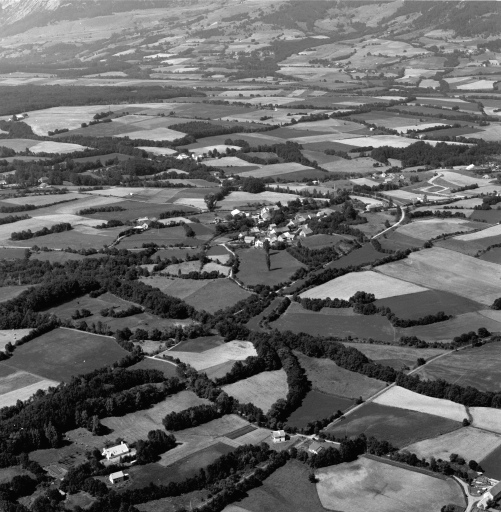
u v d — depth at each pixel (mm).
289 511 194500
